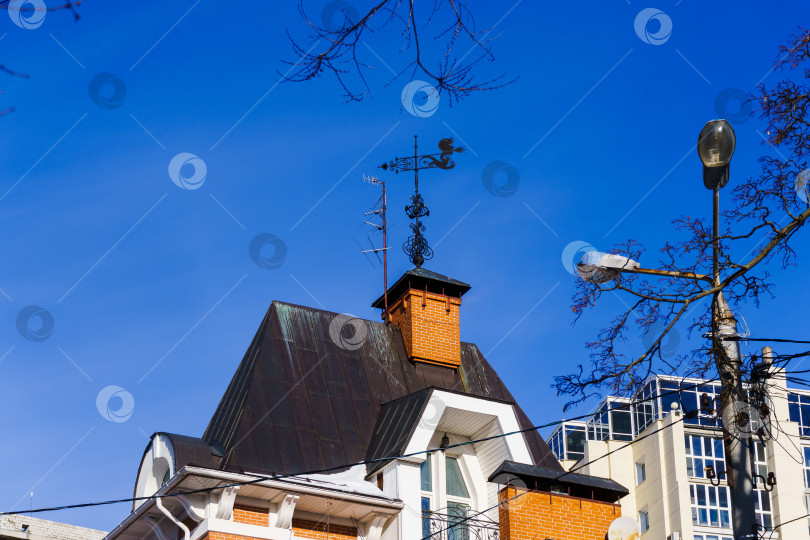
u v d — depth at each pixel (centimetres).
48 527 3881
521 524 2211
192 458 2152
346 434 2370
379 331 2675
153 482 2247
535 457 2395
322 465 2275
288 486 2131
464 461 2405
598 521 2264
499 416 2397
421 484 2344
